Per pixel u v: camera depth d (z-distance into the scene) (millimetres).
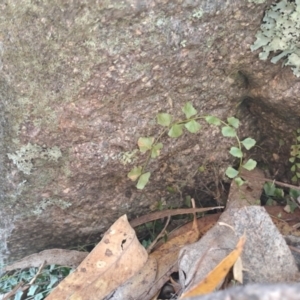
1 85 282
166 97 286
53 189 310
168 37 262
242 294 177
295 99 292
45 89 275
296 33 273
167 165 315
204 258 276
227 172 303
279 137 328
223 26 269
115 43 258
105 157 296
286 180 340
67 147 293
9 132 293
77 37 257
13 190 312
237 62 286
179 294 279
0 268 344
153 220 338
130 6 249
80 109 278
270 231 274
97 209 324
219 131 313
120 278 292
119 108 281
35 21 260
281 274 267
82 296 284
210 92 296
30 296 323
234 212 289
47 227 329
